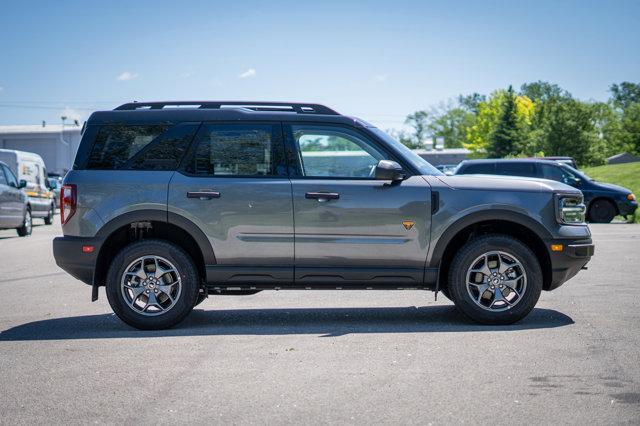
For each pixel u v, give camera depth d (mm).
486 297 7238
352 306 8477
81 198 7168
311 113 7410
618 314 7520
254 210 7105
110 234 7164
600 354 5734
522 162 22719
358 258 7121
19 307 8602
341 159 7258
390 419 4238
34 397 4773
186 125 7281
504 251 7051
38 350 6199
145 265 7148
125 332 6984
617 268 11344
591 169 52406
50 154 71812
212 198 7113
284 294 9461
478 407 4438
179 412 4414
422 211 7102
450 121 131375
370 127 7406
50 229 23828
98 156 7273
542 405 4465
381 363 5559
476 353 5848
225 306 8555
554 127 72688
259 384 5008
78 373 5379
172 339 6586
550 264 7195
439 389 4836
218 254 7141
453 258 7211
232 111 7320
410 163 7273
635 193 34594
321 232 7105
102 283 7418
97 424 4215
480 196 7117
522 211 7113
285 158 7230
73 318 7844
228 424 4184
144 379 5176
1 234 22281
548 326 6938
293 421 4219
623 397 4605
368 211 7094
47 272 11969
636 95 153375
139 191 7145
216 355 5902
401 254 7117
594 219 23172
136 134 7289
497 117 94375
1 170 19219
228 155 7242
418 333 6719
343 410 4410
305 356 5820
